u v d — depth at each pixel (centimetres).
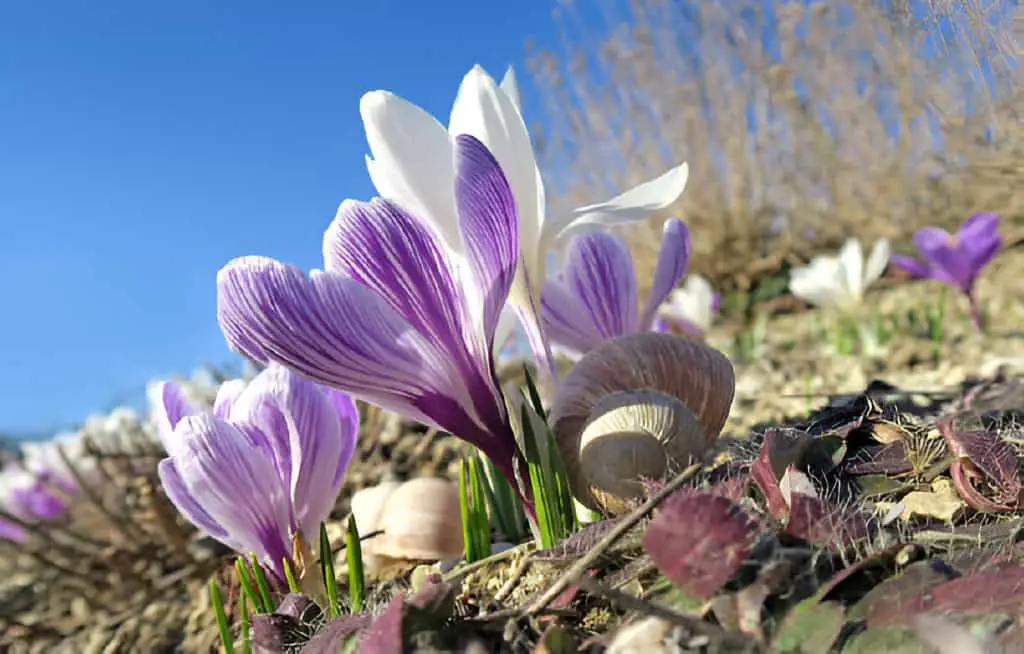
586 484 14
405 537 17
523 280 14
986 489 13
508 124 14
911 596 9
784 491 11
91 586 26
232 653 14
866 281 52
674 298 53
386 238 12
